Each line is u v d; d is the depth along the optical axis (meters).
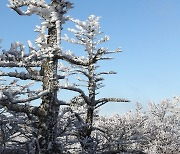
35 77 7.85
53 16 7.87
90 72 14.19
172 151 22.53
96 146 10.87
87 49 14.13
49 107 7.86
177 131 25.66
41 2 7.74
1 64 7.16
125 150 10.48
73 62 7.79
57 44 7.82
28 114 8.23
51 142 7.82
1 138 7.91
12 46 7.30
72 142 9.66
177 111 28.45
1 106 7.20
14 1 7.46
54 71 8.00
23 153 8.35
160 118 29.06
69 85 8.23
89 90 13.94
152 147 21.70
